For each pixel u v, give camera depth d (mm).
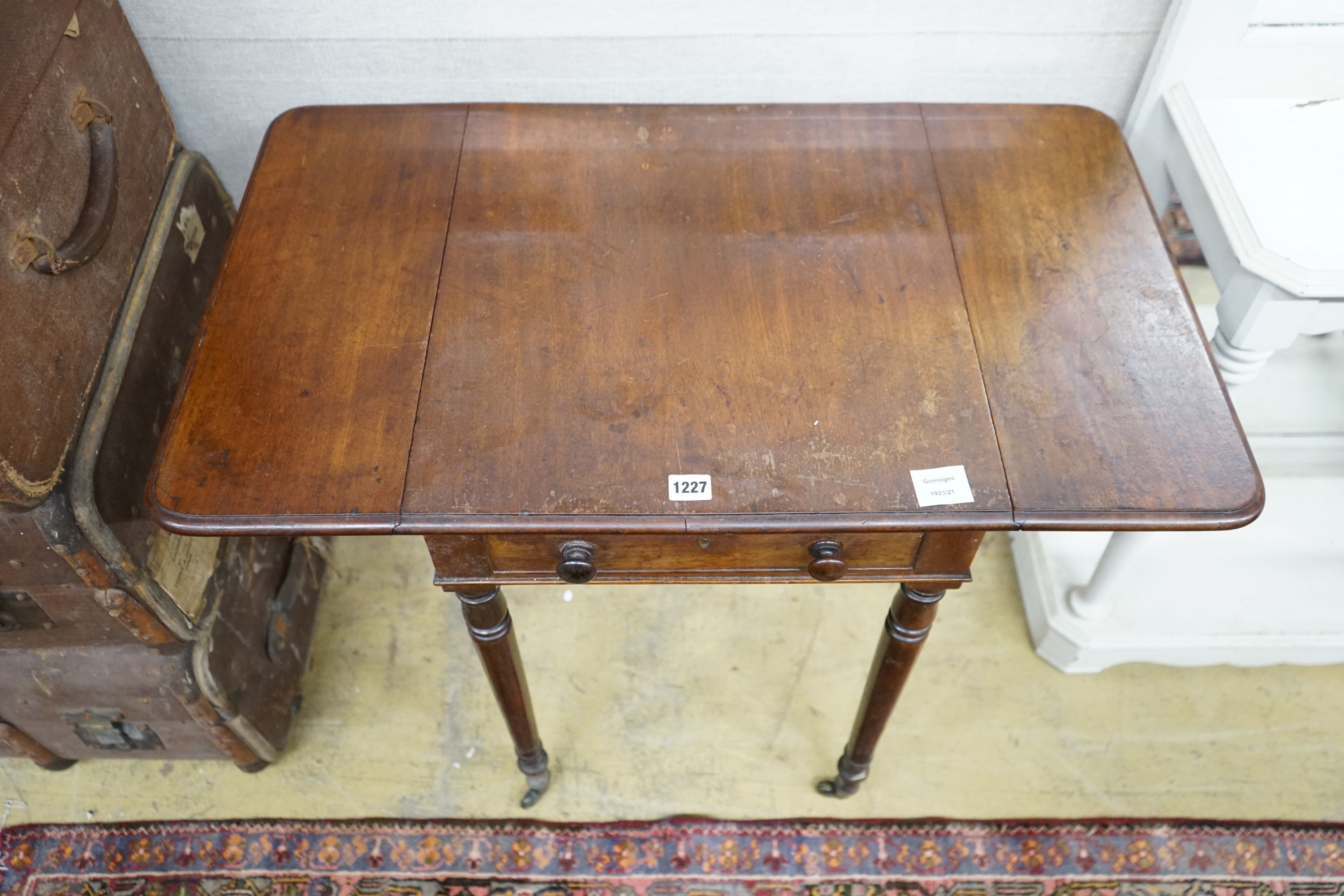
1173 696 1650
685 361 1057
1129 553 1406
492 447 987
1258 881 1449
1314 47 1334
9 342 980
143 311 1220
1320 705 1638
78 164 1101
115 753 1494
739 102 1461
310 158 1255
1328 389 1846
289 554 1582
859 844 1491
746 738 1605
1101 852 1479
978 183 1232
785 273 1136
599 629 1729
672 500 949
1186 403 1015
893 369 1048
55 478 1057
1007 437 992
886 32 1356
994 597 1767
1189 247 2078
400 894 1450
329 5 1320
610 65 1403
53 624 1233
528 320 1092
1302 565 1644
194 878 1465
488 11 1328
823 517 939
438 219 1190
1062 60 1403
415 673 1677
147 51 1383
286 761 1583
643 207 1205
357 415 1012
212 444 989
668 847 1489
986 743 1599
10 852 1487
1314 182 1245
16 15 995
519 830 1507
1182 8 1286
